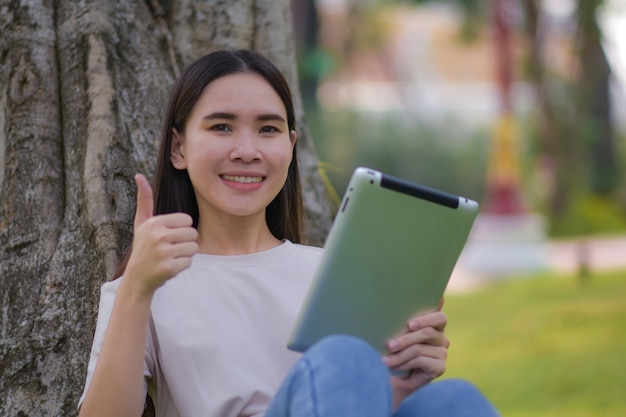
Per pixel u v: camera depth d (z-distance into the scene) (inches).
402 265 101.7
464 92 1128.2
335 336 89.7
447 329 398.0
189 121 112.3
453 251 103.7
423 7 838.5
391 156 901.8
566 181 719.1
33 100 133.1
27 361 122.8
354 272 100.1
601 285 477.7
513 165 610.2
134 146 133.1
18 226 129.2
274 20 156.1
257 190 111.7
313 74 699.4
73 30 136.3
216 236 114.7
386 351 104.0
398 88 997.2
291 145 119.1
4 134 133.6
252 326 108.3
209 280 109.9
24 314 125.0
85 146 131.3
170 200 116.9
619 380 282.7
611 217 772.6
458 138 942.4
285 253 114.5
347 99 876.0
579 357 318.0
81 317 123.3
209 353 105.2
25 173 130.9
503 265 581.0
